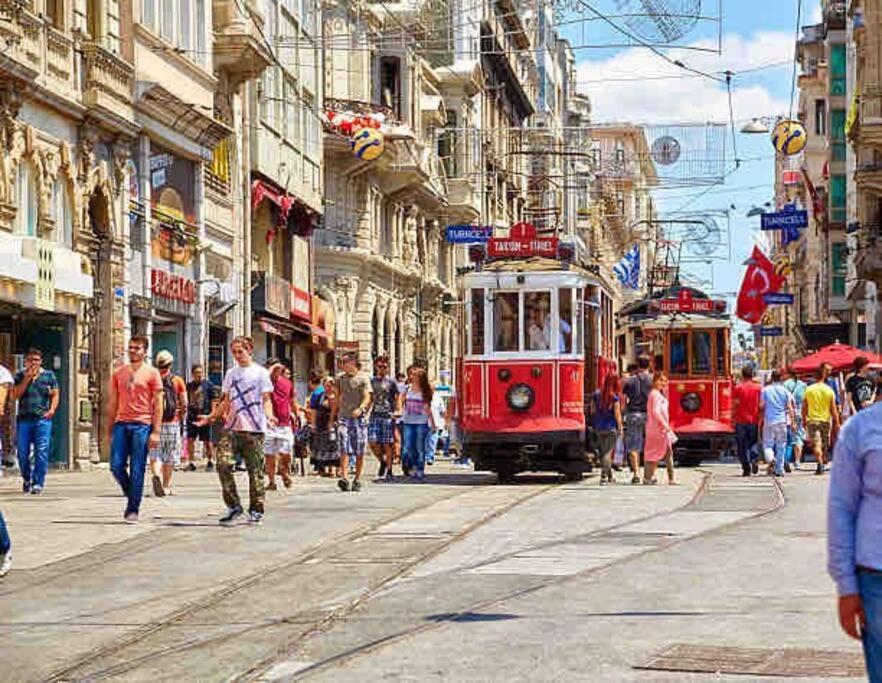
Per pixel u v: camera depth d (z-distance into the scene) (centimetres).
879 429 709
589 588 1463
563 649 1148
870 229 6356
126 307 3697
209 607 1414
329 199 6100
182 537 1936
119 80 3612
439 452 5394
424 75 7331
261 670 1103
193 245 4241
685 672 1059
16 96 3062
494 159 8844
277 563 1700
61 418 3400
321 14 5931
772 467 3403
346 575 1605
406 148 6638
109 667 1144
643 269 13300
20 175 3181
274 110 5212
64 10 3397
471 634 1222
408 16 7025
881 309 6306
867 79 5638
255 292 4919
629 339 4119
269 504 2420
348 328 6238
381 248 6762
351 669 1091
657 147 4741
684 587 1466
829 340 8294
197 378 3569
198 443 4128
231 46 4516
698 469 3828
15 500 2478
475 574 1579
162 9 4050
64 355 3400
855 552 709
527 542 1866
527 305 3030
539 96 11112
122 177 3681
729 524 2064
